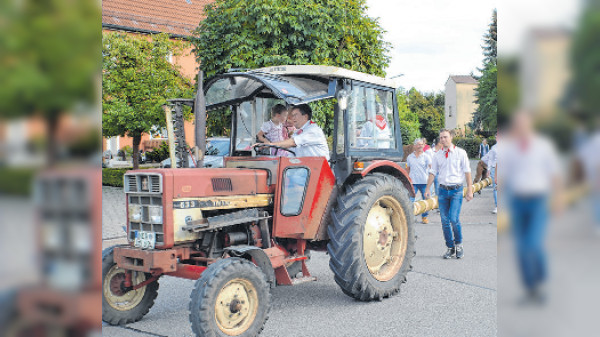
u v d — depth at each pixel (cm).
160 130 1628
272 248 454
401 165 596
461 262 678
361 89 534
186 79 1661
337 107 510
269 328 430
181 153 491
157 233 414
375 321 445
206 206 427
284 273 459
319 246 545
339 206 506
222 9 1238
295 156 525
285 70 495
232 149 574
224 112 639
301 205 482
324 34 1162
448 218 701
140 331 425
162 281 604
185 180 417
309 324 439
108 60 1495
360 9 1240
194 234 421
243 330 386
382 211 541
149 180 414
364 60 1253
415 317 454
